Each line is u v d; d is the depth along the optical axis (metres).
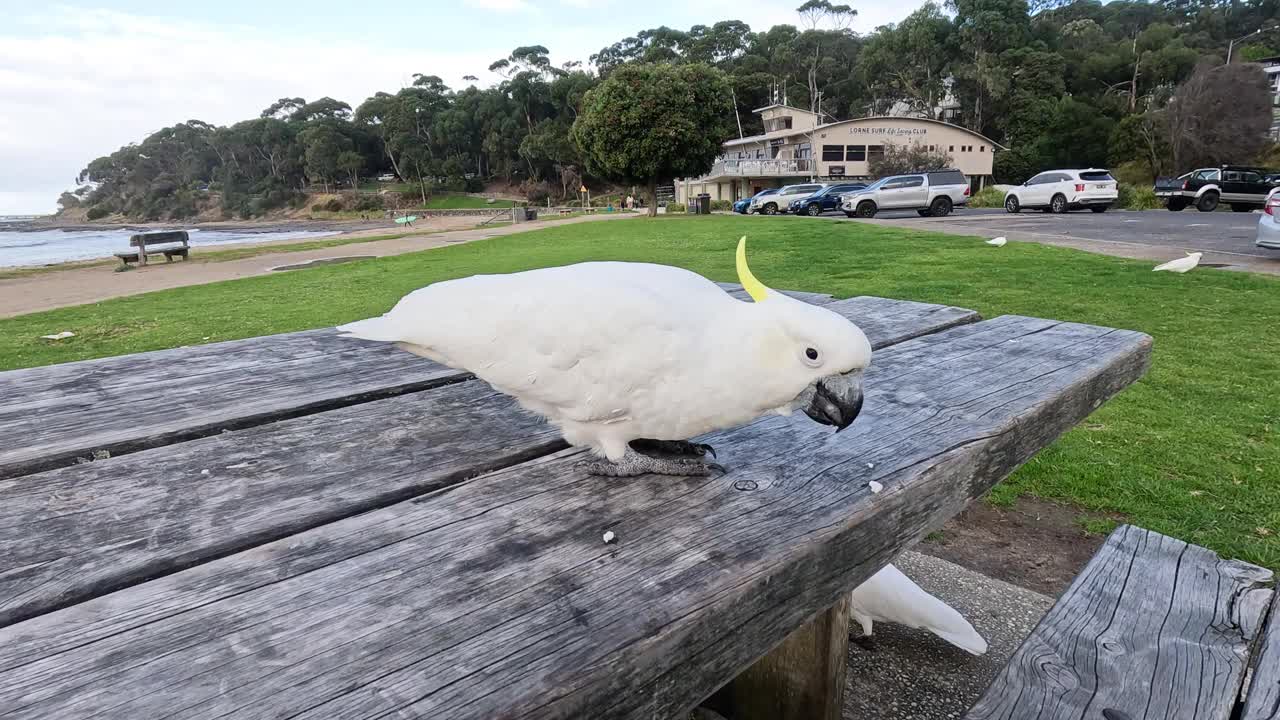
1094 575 2.06
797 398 1.41
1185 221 19.33
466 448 1.63
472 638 0.94
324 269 14.81
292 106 105.00
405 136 88.56
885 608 2.42
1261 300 7.66
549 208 71.00
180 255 21.47
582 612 1.00
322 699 0.84
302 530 1.26
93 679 0.87
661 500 1.35
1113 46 61.53
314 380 2.14
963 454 1.56
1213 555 2.16
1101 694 1.62
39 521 1.28
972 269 10.25
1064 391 1.99
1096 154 50.94
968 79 57.22
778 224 20.84
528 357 1.39
